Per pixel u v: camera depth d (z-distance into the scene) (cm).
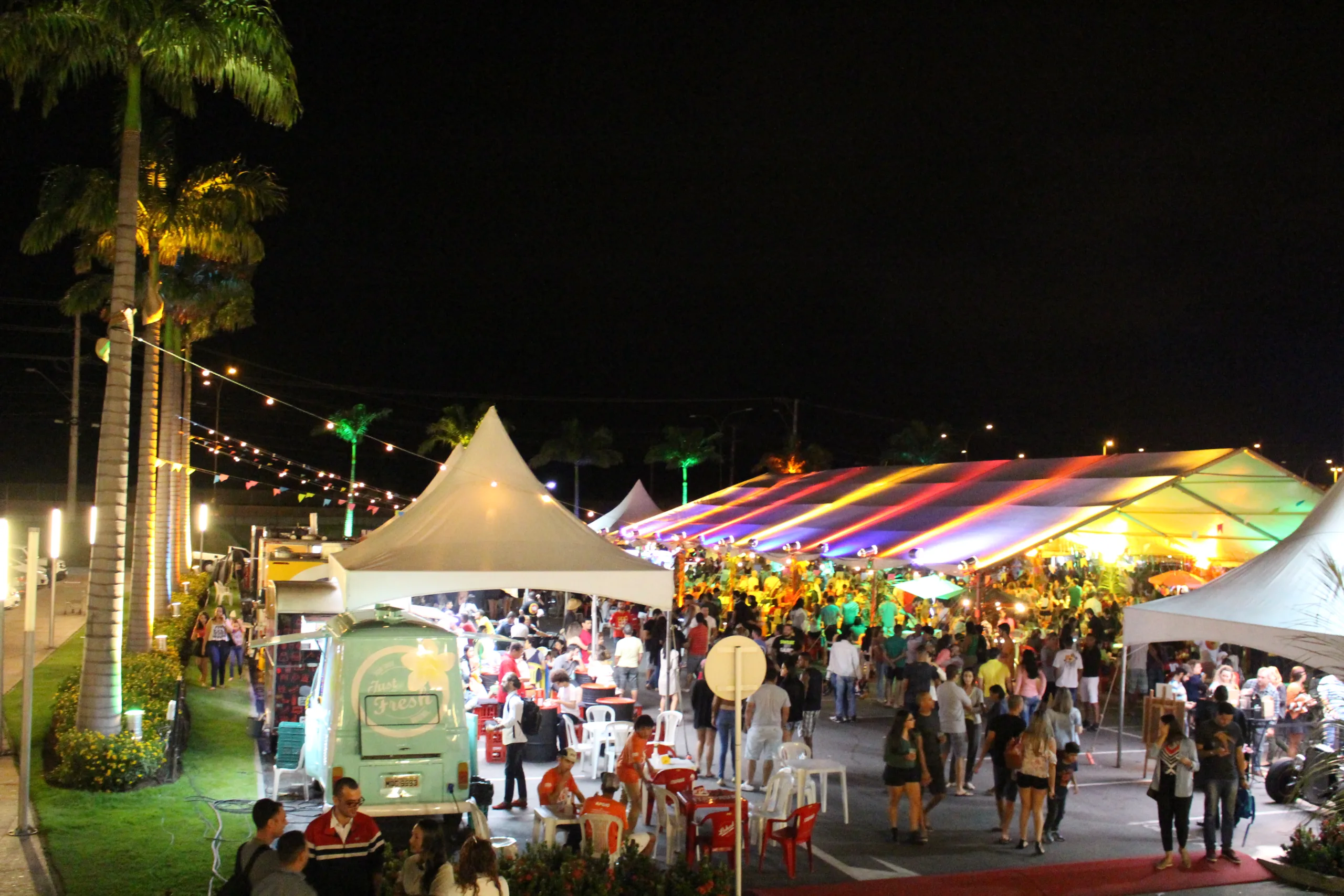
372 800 1043
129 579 2925
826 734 1752
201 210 2095
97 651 1296
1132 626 1447
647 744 1186
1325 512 1402
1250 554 2586
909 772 1152
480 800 1172
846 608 2416
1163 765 1095
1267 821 1295
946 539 2262
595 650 2000
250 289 2953
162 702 1512
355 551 1391
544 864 807
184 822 1107
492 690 1565
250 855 682
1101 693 2108
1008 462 2852
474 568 1284
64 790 1213
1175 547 2727
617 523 4138
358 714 1063
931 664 1531
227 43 1421
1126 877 1059
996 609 2262
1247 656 2233
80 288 2581
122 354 1360
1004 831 1173
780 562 2731
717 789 1120
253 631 2138
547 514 1459
